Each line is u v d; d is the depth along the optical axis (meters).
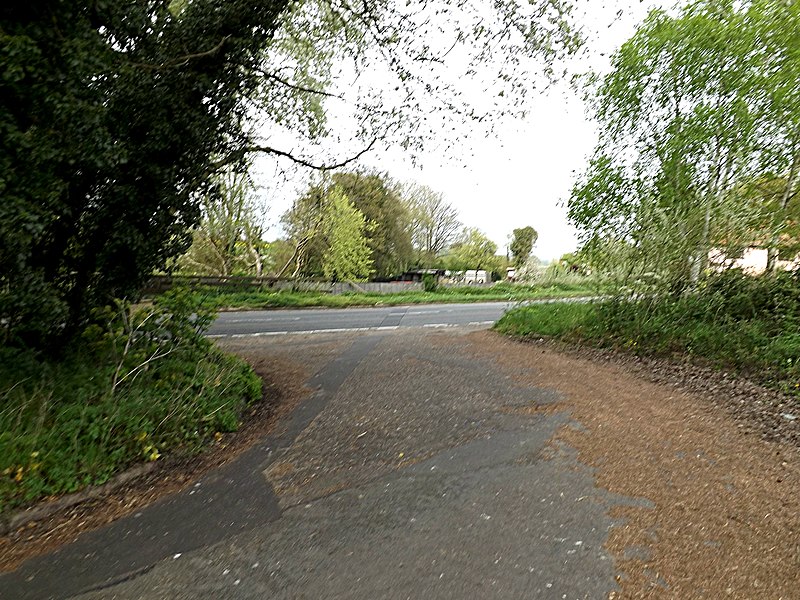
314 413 6.52
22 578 3.13
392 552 3.36
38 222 4.72
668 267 10.04
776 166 10.32
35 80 4.63
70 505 4.04
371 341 12.20
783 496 4.07
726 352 8.31
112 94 6.03
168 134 6.59
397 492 4.25
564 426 5.72
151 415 5.30
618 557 3.24
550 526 3.63
